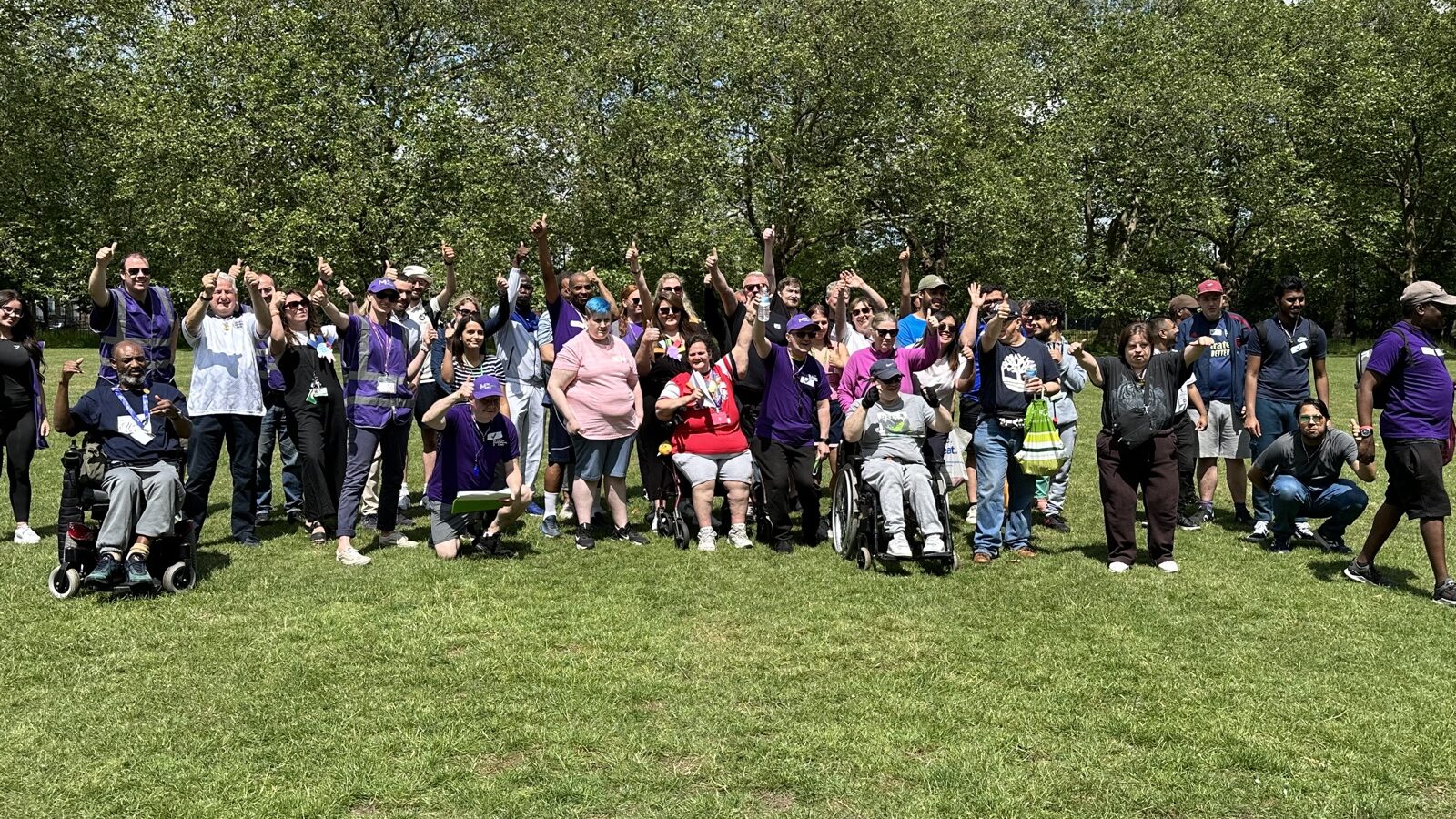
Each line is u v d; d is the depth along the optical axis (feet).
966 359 23.67
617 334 29.71
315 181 80.79
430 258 83.35
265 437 27.48
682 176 89.86
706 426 25.48
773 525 25.20
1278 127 107.14
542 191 93.15
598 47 95.96
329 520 27.68
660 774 13.01
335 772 12.89
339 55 88.22
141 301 24.25
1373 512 30.45
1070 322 132.87
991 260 97.35
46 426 25.18
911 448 24.04
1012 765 13.38
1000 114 95.40
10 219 106.42
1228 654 17.60
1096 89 107.65
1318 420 24.94
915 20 91.81
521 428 27.40
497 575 22.29
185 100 83.30
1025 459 23.76
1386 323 148.36
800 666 16.92
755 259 94.53
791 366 25.59
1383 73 109.60
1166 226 109.40
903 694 15.71
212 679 15.92
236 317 24.77
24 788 12.43
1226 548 25.77
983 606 20.43
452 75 98.78
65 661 16.52
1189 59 102.17
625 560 23.95
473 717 14.67
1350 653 17.67
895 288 109.81
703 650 17.65
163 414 20.62
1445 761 13.56
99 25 102.53
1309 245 110.22
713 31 93.45
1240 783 13.01
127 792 12.37
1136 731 14.38
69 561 19.85
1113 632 18.76
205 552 23.71
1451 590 20.76
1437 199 121.80
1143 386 23.41
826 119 94.94
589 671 16.53
